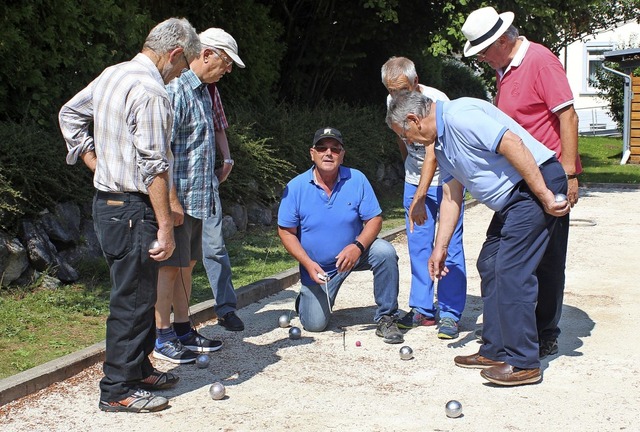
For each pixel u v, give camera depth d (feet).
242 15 40.14
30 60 25.82
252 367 17.44
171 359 17.74
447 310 19.66
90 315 20.53
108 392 14.85
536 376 16.19
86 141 14.92
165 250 14.25
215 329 20.42
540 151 16.24
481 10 17.94
